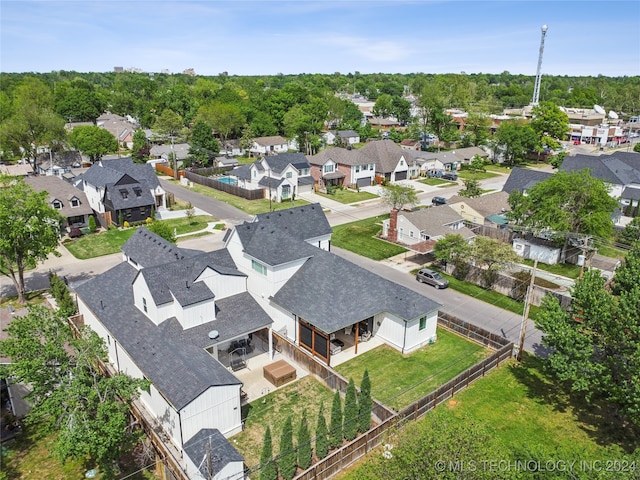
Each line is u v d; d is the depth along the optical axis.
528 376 32.19
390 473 17.17
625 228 58.31
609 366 25.41
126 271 37.09
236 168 86.25
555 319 27.59
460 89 164.62
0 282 45.84
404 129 152.62
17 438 26.20
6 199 38.75
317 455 23.97
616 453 22.59
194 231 61.12
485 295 44.72
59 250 54.69
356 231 61.81
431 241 53.12
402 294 35.50
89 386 22.75
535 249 53.22
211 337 30.17
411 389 30.42
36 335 24.02
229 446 22.89
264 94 165.00
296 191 79.94
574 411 28.59
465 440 17.16
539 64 162.62
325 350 33.06
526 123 125.00
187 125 131.38
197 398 24.38
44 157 93.25
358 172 85.06
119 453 22.70
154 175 70.44
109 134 97.56
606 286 43.94
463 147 119.06
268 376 31.14
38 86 143.38
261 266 36.62
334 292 34.62
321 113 134.25
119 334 30.61
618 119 163.75
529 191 55.25
